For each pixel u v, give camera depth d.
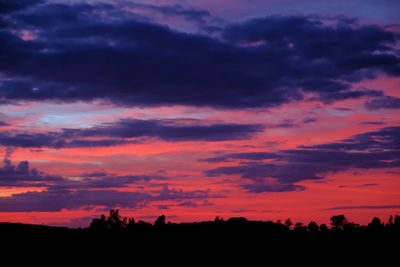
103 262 82.81
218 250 95.25
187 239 105.19
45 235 101.00
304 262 85.38
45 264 78.81
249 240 105.12
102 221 115.62
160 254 91.38
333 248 98.25
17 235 97.88
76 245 94.50
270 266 82.81
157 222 122.31
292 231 120.31
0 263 77.50
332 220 127.00
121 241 101.44
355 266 83.75
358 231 118.12
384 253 92.81
